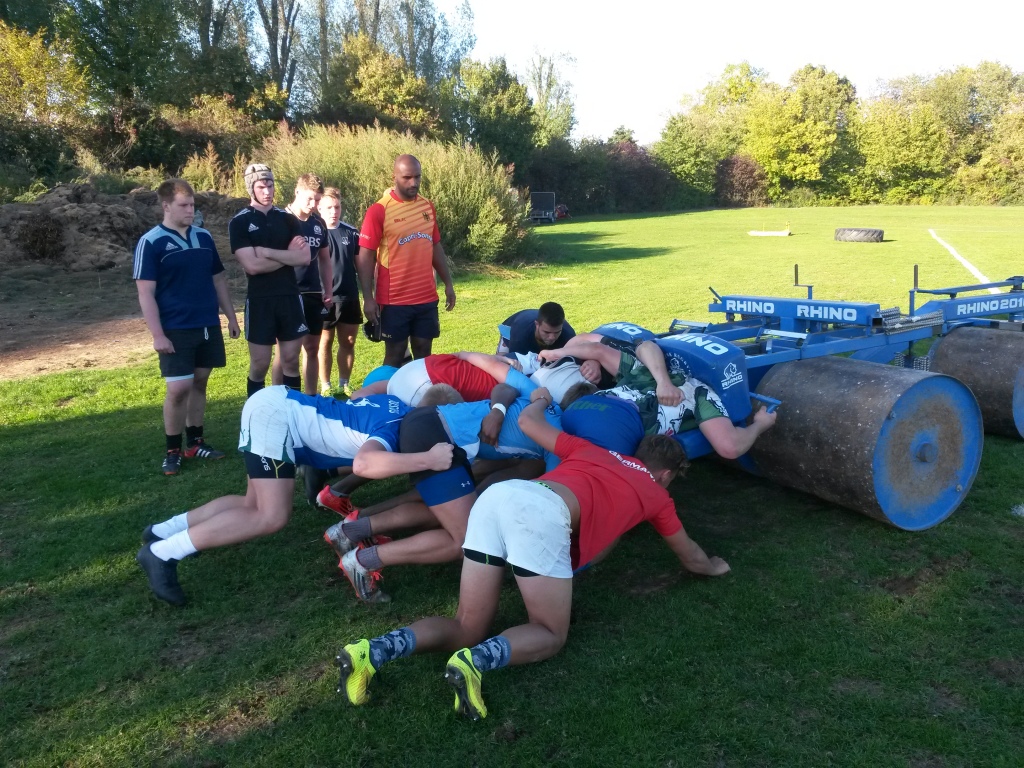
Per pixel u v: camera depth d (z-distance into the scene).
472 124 45.19
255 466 3.61
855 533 4.25
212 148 28.22
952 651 3.14
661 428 3.94
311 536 4.46
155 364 9.02
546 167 50.12
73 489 5.20
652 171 54.47
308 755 2.69
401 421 3.70
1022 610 3.43
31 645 3.42
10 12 28.39
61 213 16.38
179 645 3.40
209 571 4.06
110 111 28.72
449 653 3.18
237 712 2.94
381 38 44.22
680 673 3.07
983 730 2.71
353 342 7.41
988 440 5.72
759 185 58.06
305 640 3.40
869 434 3.96
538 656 2.96
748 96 80.31
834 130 56.09
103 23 29.03
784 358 4.57
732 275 16.12
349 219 16.25
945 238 23.81
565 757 2.64
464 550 3.07
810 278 15.25
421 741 2.74
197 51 34.50
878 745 2.64
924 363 5.88
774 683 2.99
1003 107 56.78
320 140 18.11
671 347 4.33
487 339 9.82
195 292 5.38
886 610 3.47
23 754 2.74
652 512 3.30
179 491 5.14
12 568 4.10
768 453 4.45
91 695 3.06
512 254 18.70
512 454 3.91
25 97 25.34
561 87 62.91
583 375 4.32
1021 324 5.76
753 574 3.84
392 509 3.99
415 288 6.41
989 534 4.16
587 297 13.23
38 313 12.36
